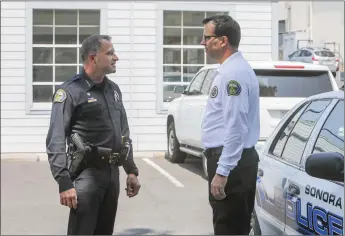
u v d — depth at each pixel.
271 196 4.14
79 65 12.67
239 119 3.58
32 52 12.42
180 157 10.98
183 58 12.98
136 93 12.63
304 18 26.09
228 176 3.70
